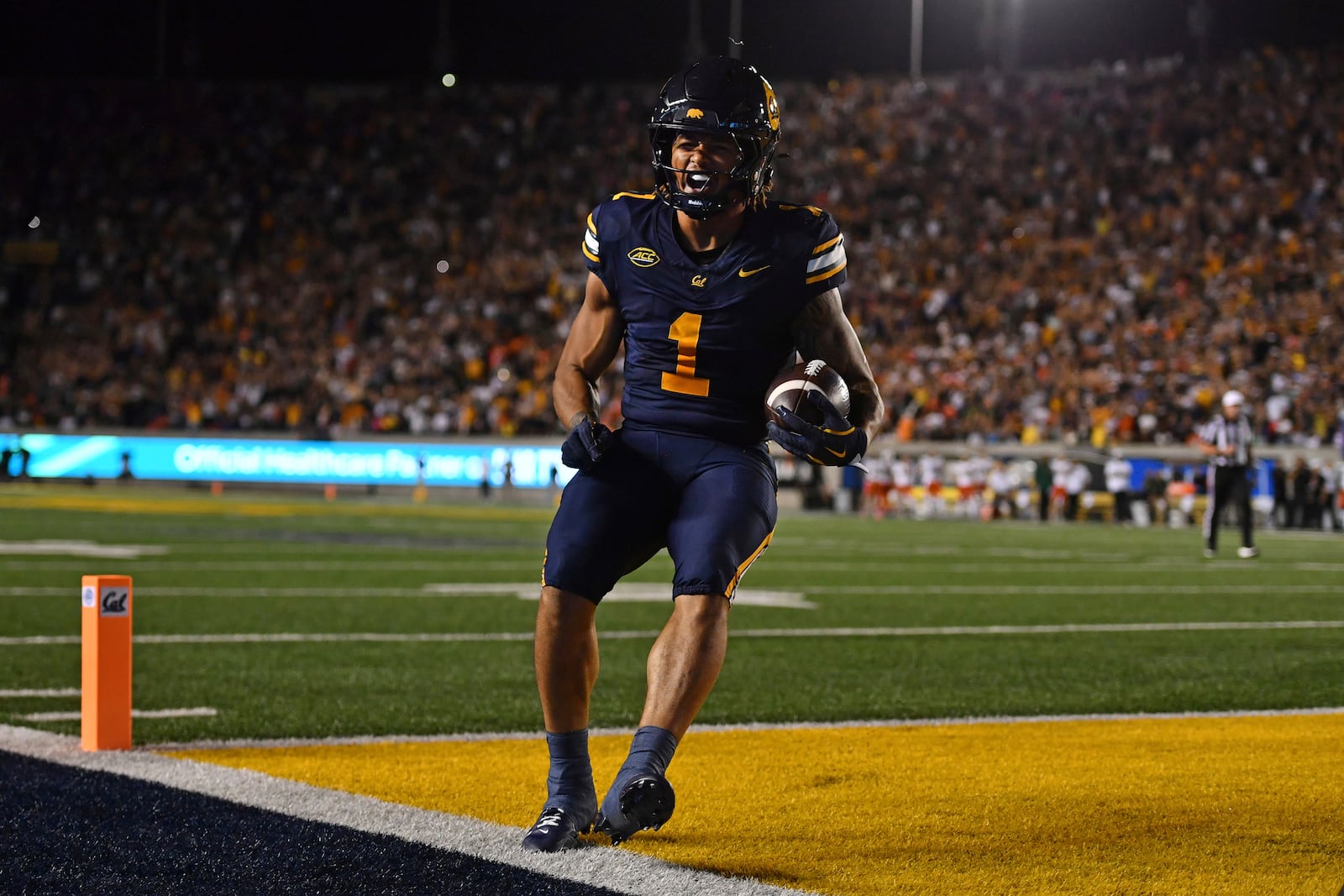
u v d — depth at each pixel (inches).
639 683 857.5
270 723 704.4
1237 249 4343.0
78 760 595.2
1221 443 2160.4
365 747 640.4
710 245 467.5
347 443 4626.0
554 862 431.5
